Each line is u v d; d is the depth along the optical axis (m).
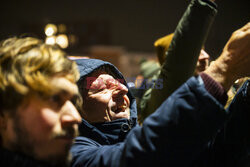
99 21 5.38
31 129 0.53
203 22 0.85
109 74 0.98
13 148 0.54
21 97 0.52
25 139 0.53
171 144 0.57
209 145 0.85
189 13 0.86
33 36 0.70
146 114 1.21
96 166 0.68
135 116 1.00
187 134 0.57
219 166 0.84
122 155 0.61
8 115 0.53
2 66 0.55
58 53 0.59
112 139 0.90
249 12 5.07
